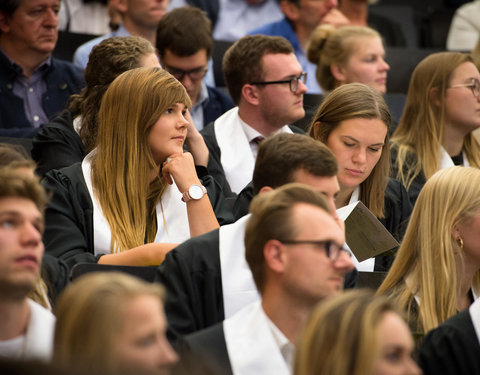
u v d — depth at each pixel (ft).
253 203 22.57
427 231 29.96
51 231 31.99
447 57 45.44
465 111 44.96
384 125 35.12
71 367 11.48
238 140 43.39
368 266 35.60
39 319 21.03
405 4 78.84
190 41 46.91
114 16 56.18
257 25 68.64
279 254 21.71
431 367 25.82
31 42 47.32
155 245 30.01
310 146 27.66
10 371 11.30
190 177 32.94
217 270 27.37
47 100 48.19
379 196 36.76
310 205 21.99
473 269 30.78
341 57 50.67
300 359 17.07
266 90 43.19
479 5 73.77
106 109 33.47
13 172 20.90
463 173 30.48
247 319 22.76
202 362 17.28
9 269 20.20
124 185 32.94
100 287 16.43
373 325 16.69
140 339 16.12
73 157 37.88
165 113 33.19
